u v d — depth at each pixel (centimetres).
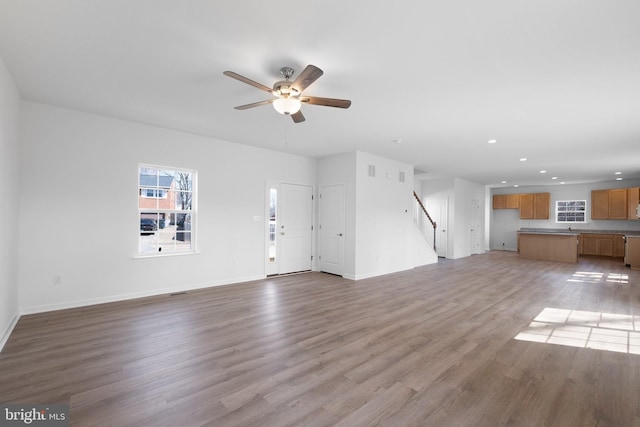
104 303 420
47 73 295
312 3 193
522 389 224
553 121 412
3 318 294
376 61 264
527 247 949
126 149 438
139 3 196
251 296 469
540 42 232
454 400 210
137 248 449
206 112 399
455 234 941
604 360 270
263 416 191
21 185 365
